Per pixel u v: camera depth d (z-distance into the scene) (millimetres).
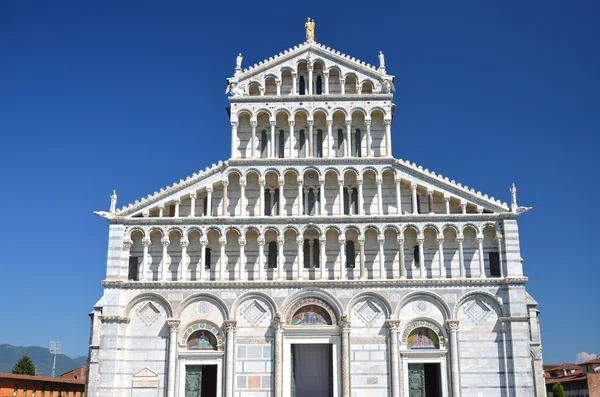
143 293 58594
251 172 61812
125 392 56688
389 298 58031
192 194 61219
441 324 57594
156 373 57062
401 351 57094
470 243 60438
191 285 58625
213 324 58188
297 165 61812
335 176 62344
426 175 60969
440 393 56500
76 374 123000
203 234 59906
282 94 65438
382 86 64312
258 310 58344
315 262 60438
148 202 60781
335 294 58281
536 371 69312
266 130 64250
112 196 60531
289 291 58438
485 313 57719
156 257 60562
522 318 57000
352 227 59875
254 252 60781
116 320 57594
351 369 56844
